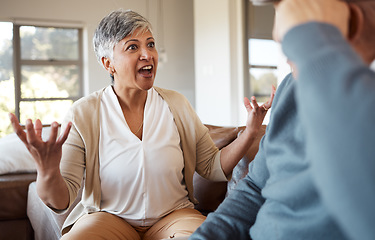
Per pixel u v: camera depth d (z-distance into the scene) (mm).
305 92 443
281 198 665
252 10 7422
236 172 1854
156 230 1496
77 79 8617
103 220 1453
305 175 615
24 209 2543
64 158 1472
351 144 400
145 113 1580
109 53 1560
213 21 7816
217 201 1962
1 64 8062
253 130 1523
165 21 9148
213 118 8016
